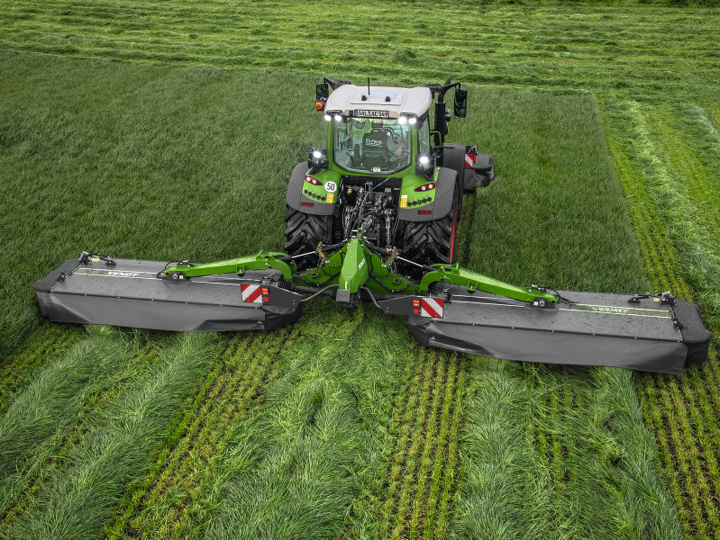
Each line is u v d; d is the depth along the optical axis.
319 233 5.58
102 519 3.62
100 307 5.23
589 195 7.95
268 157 9.12
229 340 5.24
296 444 4.01
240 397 4.61
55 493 3.73
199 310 5.15
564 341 4.69
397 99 5.54
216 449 4.15
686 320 4.72
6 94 11.62
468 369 4.89
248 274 5.52
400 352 5.07
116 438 4.09
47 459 4.05
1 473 3.90
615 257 6.37
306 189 5.53
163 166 8.80
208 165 8.83
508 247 6.66
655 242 7.02
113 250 6.53
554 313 4.86
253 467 3.99
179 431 4.29
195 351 4.93
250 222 7.18
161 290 5.29
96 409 4.46
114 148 9.34
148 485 3.89
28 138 9.62
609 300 4.98
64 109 10.95
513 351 4.75
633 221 7.50
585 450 4.07
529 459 4.00
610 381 4.47
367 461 4.00
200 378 4.79
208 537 3.48
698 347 4.60
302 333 5.31
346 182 5.73
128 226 7.05
